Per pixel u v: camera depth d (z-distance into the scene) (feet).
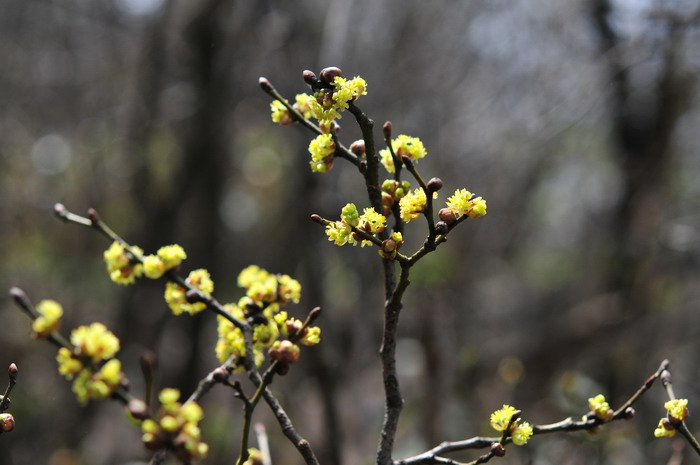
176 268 7.18
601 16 27.22
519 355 30.42
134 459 26.99
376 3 29.91
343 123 25.70
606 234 34.83
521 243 39.81
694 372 30.50
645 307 30.07
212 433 24.73
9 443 24.34
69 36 35.01
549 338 30.50
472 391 27.68
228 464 25.71
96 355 5.30
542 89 30.27
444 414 22.26
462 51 32.81
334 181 23.22
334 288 25.86
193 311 7.41
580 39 28.94
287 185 36.19
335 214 22.67
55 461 24.64
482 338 33.30
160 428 5.05
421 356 23.13
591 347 30.07
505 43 32.58
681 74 27.55
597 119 31.30
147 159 32.14
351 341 24.36
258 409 28.48
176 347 33.12
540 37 31.12
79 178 35.22
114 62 33.91
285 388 27.48
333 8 24.88
